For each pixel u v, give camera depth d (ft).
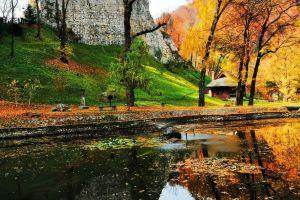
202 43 149.59
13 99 133.69
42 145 82.02
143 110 118.42
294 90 213.87
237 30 160.97
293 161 62.75
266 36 166.20
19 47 184.85
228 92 257.34
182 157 67.46
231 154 69.56
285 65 208.95
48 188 49.55
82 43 265.34
